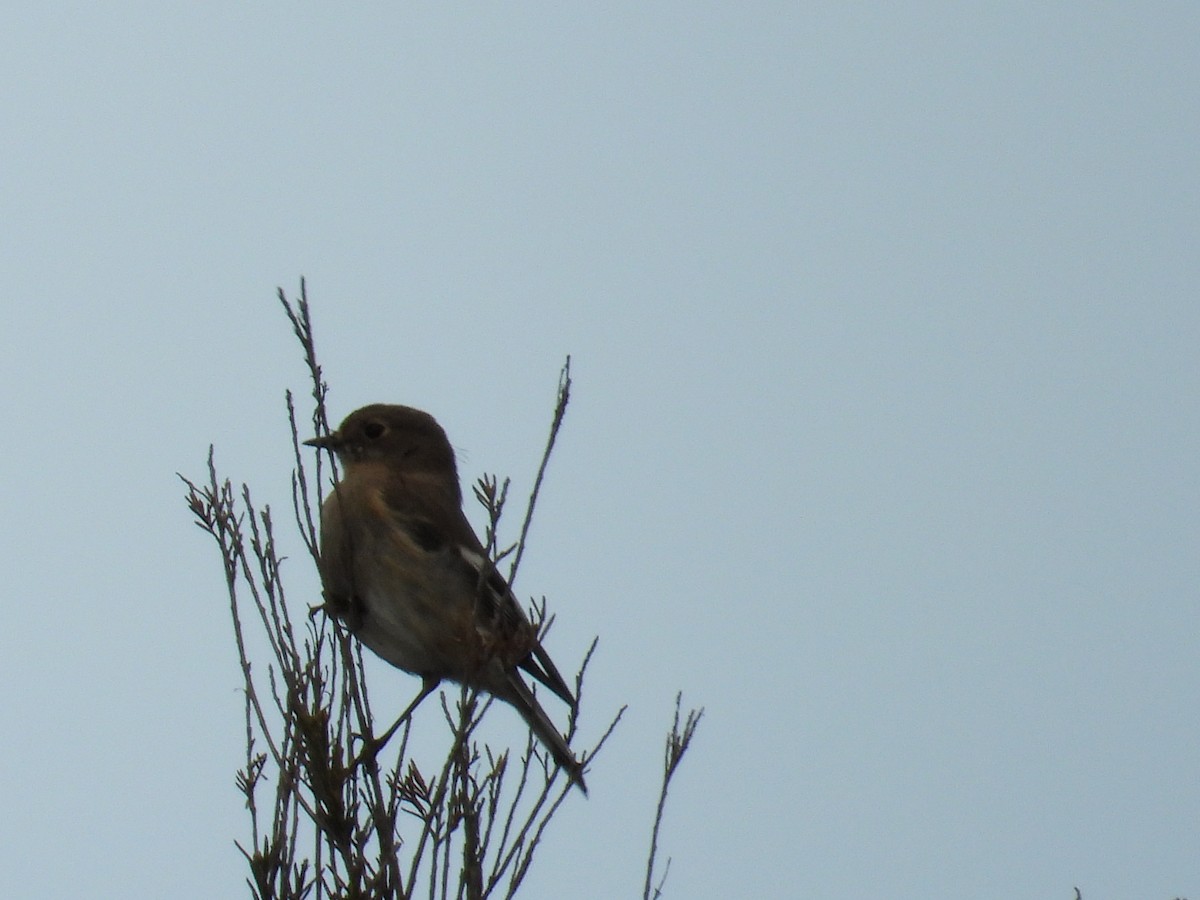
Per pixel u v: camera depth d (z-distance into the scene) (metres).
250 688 10.84
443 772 10.12
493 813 10.16
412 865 10.08
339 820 10.52
